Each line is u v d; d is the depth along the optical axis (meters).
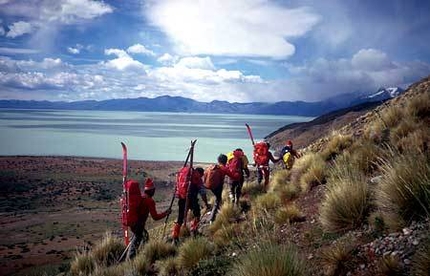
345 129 14.14
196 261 7.06
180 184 9.38
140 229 8.23
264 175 12.16
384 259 4.04
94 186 104.25
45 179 113.06
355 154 8.46
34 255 38.44
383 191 5.16
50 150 182.88
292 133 97.00
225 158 10.29
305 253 5.51
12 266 33.97
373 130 9.91
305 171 10.48
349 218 5.64
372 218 5.30
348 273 4.38
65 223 59.69
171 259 7.56
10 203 81.62
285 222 7.35
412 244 4.17
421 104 8.93
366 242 4.83
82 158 150.62
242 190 12.07
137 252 8.38
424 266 3.56
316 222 6.80
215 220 9.54
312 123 100.38
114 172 123.62
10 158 146.88
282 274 4.39
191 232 9.51
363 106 84.75
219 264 6.49
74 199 87.62
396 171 5.08
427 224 4.37
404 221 4.70
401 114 9.48
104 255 9.43
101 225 57.62
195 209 9.54
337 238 5.51
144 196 8.27
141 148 187.88
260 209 9.02
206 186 9.99
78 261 9.34
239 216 9.51
